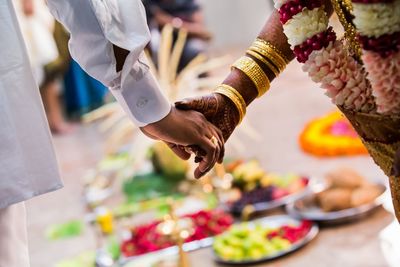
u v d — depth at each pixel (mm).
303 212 3432
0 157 1648
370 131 1481
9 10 1625
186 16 4836
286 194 3654
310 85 6828
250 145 5070
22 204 1785
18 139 1657
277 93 6758
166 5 4812
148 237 3328
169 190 4094
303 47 1531
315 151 4527
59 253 3654
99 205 4164
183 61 4754
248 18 11156
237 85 1771
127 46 1608
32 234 4039
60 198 4656
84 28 1622
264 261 3062
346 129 4629
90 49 1643
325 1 1596
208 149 1759
